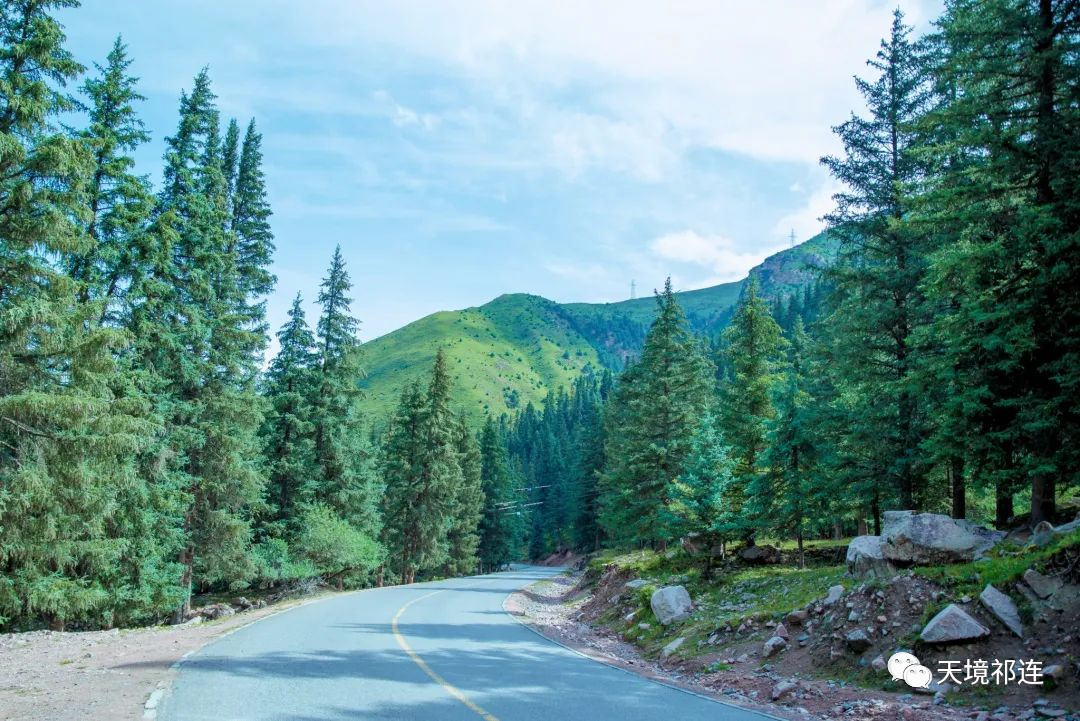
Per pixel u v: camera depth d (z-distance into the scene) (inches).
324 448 1444.4
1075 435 538.6
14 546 649.6
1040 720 331.0
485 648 598.5
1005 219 586.2
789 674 479.8
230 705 338.3
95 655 510.0
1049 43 577.0
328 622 757.9
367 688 392.2
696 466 864.9
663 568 998.4
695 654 597.3
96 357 652.7
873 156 837.2
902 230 752.3
